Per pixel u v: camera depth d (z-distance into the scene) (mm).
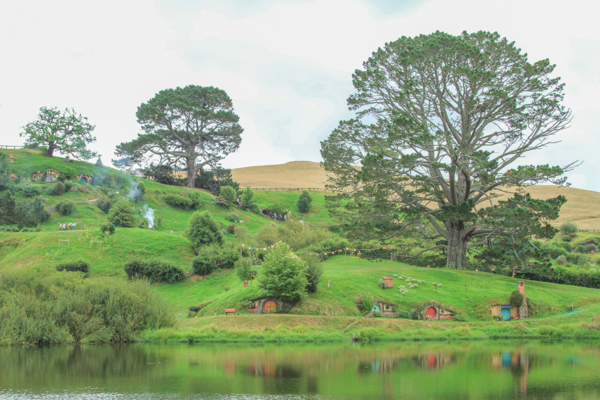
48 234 78562
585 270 67625
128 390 25062
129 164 145375
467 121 62219
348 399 24000
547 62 59938
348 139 64812
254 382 27141
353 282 54500
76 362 31781
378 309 49500
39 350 36312
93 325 40188
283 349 37812
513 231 58906
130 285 44875
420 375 29172
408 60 59438
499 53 61875
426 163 59125
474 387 26406
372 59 65812
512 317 51094
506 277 63344
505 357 35031
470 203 60594
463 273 61781
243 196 137000
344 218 69438
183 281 67875
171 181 144750
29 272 44688
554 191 189125
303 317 46406
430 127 60469
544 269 58719
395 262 74250
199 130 140250
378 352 36812
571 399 24000
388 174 59531
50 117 130875
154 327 43062
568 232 130500
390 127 59969
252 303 48938
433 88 62062
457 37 58938
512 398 24297
